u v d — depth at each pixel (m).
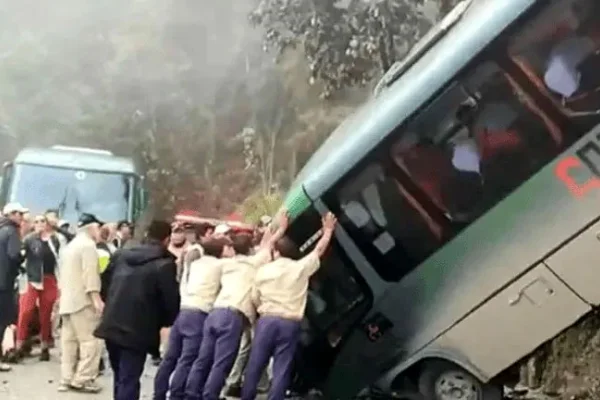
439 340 12.41
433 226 12.46
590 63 12.02
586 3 11.95
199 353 11.89
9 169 25.56
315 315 12.90
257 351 11.68
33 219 18.11
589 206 11.97
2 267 15.74
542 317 12.11
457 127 12.36
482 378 12.27
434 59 12.56
